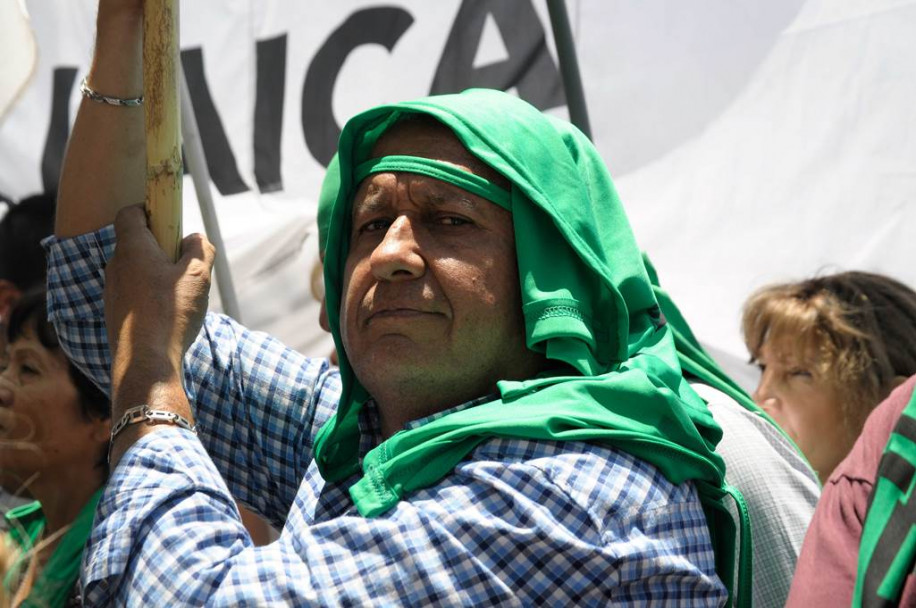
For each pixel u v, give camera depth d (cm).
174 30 199
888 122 385
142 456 183
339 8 431
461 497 174
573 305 188
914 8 386
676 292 397
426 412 193
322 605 168
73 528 248
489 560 171
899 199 382
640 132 411
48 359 268
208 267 204
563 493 172
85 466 270
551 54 418
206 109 434
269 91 433
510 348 191
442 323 185
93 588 180
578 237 191
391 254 184
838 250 385
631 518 175
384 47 429
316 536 175
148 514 178
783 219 394
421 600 168
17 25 205
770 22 402
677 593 179
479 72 423
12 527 226
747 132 401
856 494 170
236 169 434
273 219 432
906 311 298
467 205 188
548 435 175
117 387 191
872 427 175
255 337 232
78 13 456
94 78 215
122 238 201
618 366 191
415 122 197
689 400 198
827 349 293
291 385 225
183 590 171
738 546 212
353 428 206
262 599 169
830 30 395
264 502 227
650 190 408
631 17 413
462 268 186
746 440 225
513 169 189
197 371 224
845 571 165
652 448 182
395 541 171
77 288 218
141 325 194
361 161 201
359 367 191
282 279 432
